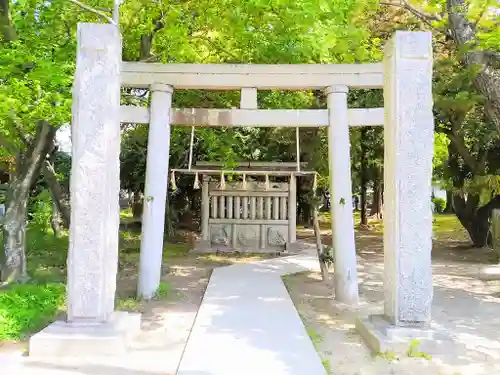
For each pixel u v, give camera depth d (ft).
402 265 17.01
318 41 24.21
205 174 44.21
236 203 44.98
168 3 27.17
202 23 28.32
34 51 23.07
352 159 57.77
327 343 17.76
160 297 24.56
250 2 23.50
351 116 24.86
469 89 32.73
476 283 30.42
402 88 17.28
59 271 30.48
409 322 16.94
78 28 17.33
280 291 26.17
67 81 20.92
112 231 17.56
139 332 18.54
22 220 26.73
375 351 16.57
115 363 15.15
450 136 43.34
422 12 32.42
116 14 21.13
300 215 75.46
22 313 19.22
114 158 17.67
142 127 47.26
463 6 25.82
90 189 16.98
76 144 17.03
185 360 15.15
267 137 52.60
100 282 16.75
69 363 15.10
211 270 34.22
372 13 33.04
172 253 42.78
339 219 24.86
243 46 28.86
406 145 17.20
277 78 24.59
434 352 16.20
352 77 24.59
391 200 17.52
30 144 26.91
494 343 17.83
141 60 30.04
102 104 17.20
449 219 77.56
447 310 23.31
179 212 62.90
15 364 14.87
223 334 18.02
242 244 44.68
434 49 37.73
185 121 25.00
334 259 25.29
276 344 16.85
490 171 45.03
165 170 25.05
